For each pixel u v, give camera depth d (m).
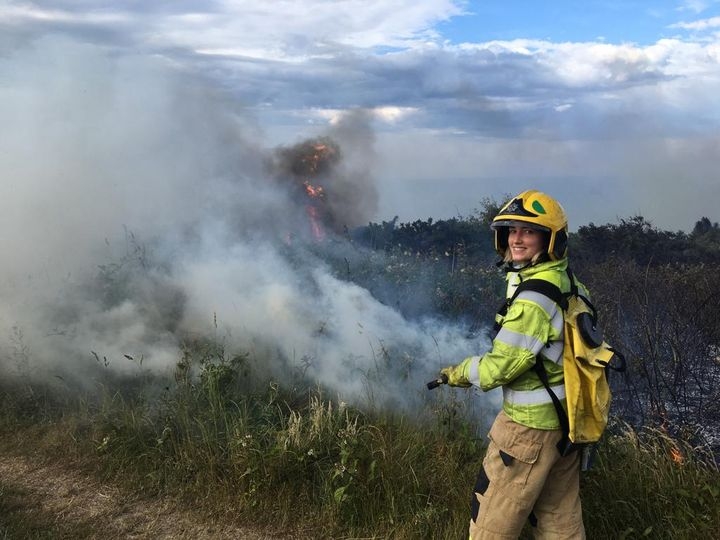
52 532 3.27
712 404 4.21
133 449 3.98
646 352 4.43
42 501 3.59
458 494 3.36
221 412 4.06
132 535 3.29
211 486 3.61
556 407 2.42
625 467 3.37
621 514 3.11
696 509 3.10
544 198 2.51
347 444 3.52
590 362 2.40
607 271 6.55
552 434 2.45
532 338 2.36
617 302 5.18
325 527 3.31
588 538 3.03
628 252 8.63
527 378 2.46
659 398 4.02
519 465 2.48
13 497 3.61
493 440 2.58
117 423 4.17
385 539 3.17
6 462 4.04
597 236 9.21
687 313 5.02
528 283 2.44
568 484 2.62
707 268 6.87
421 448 3.73
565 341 2.42
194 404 4.25
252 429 3.95
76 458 4.05
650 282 5.56
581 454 2.61
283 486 3.50
